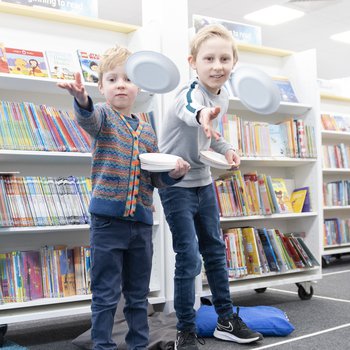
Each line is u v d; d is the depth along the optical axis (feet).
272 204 10.28
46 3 8.92
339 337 7.23
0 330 7.42
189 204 6.47
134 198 5.32
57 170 8.79
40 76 8.01
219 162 5.94
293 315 8.78
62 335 7.96
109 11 21.02
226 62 6.16
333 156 15.98
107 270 5.27
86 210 8.02
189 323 6.32
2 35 8.23
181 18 8.98
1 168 8.26
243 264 9.57
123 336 7.02
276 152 10.50
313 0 20.40
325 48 27.89
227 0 20.22
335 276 13.46
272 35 25.40
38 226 7.55
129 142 5.44
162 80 5.56
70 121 8.05
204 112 5.10
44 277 7.75
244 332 6.91
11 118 7.54
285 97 10.91
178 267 6.39
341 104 17.31
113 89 5.49
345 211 17.35
